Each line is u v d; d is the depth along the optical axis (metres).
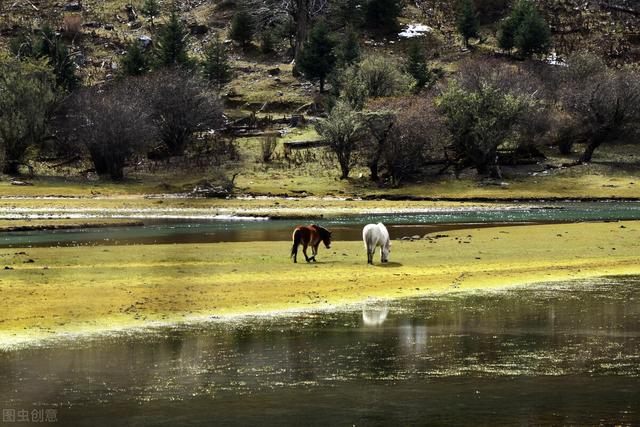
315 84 116.19
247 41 132.38
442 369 14.74
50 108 84.50
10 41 120.38
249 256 30.67
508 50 125.56
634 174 83.00
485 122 79.19
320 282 24.72
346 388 13.47
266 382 13.82
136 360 15.27
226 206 60.75
